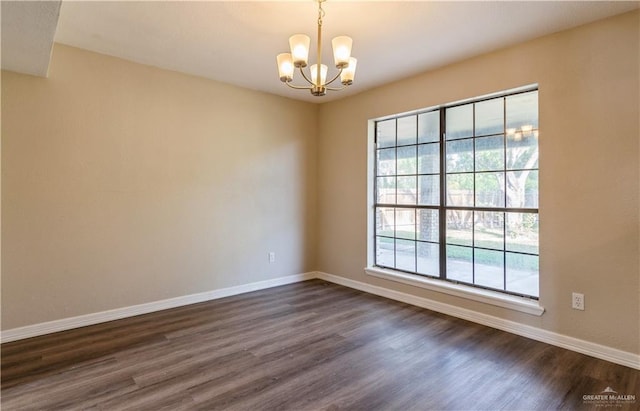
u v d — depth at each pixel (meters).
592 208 2.55
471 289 3.32
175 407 1.94
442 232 3.62
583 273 2.60
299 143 4.69
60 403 1.97
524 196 3.03
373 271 4.15
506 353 2.60
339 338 2.88
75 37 2.85
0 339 2.75
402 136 3.99
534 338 2.84
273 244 4.45
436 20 2.54
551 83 2.74
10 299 2.80
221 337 2.89
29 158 2.86
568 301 2.67
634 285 2.38
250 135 4.21
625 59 2.40
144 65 3.41
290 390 2.12
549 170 2.76
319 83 2.26
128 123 3.33
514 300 2.97
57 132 2.97
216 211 3.94
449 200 3.57
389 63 3.35
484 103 3.28
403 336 2.92
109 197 3.24
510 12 2.42
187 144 3.71
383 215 4.21
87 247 3.13
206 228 3.87
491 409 1.94
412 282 3.75
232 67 3.51
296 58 2.10
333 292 4.21
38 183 2.90
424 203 3.78
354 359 2.51
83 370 2.34
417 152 3.84
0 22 1.98
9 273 2.79
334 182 4.66
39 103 2.88
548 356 2.55
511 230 3.12
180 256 3.68
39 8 1.83
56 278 2.99
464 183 3.44
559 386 2.16
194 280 3.79
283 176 4.53
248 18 2.53
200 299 3.83
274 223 4.46
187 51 3.12
